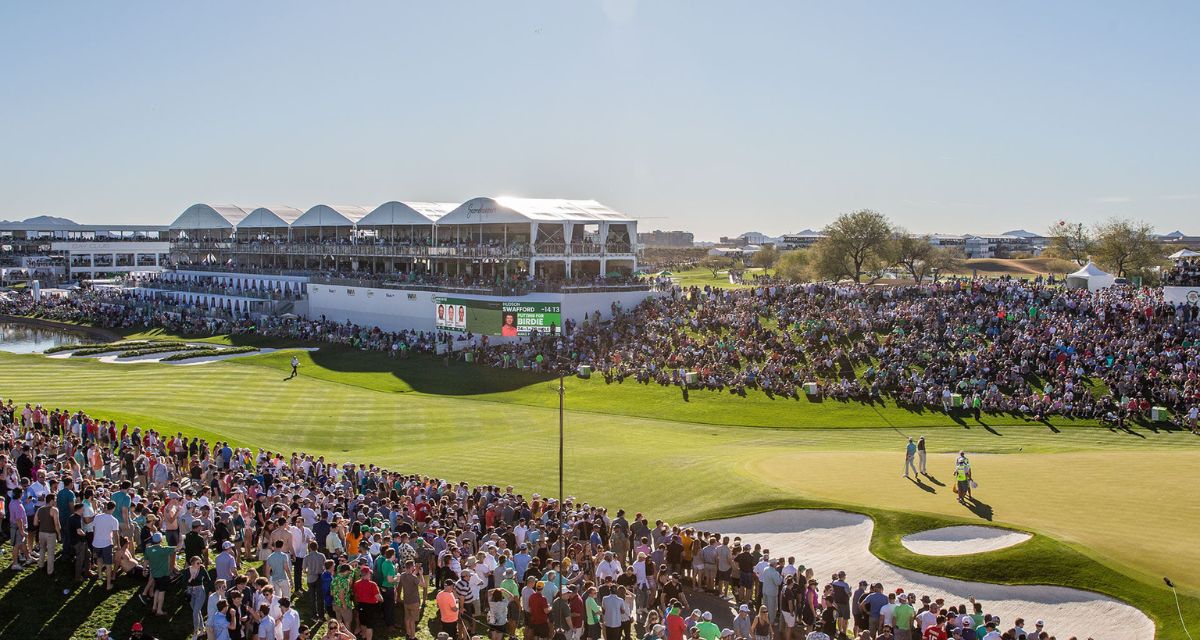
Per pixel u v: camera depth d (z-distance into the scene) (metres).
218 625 21.67
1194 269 77.00
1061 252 170.75
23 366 94.69
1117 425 61.00
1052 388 65.81
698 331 87.88
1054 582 31.05
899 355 74.12
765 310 89.75
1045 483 41.66
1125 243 142.75
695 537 32.56
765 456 51.50
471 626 26.02
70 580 27.14
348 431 65.12
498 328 96.19
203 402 74.25
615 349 86.94
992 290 87.88
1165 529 34.53
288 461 52.50
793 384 73.00
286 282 137.62
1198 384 62.91
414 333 105.94
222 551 25.41
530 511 33.94
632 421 68.94
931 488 41.69
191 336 121.19
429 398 79.88
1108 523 35.41
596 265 116.00
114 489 33.22
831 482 43.50
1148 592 29.56
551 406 75.06
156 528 27.45
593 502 43.25
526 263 109.19
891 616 25.92
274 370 94.69
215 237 170.38
